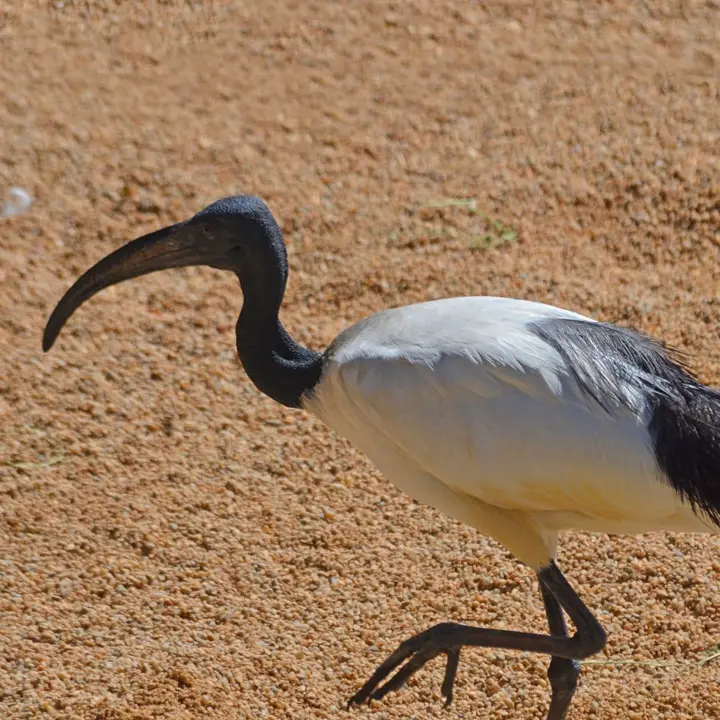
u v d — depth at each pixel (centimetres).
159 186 1518
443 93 1648
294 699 944
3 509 1112
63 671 957
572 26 1745
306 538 1088
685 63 1677
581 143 1557
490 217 1462
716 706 926
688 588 1025
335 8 1786
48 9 1775
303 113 1623
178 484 1145
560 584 845
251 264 904
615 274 1371
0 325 1327
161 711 922
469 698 949
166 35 1742
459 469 822
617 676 962
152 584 1047
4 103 1627
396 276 1388
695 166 1495
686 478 777
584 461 788
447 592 1038
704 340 1266
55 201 1496
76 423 1208
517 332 816
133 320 1334
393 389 831
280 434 1198
